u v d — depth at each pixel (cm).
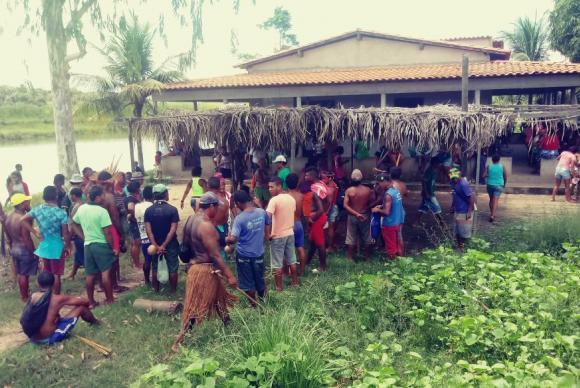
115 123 1127
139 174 990
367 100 2142
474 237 929
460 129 927
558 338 484
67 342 595
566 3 2533
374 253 948
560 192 1502
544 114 1002
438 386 442
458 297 627
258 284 673
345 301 662
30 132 5597
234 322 584
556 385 403
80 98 2234
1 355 578
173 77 2316
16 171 1157
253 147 1141
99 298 776
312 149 1582
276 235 736
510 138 1902
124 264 947
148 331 627
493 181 1159
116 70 2273
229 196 932
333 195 946
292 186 785
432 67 2053
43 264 743
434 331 577
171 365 533
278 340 499
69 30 1312
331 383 470
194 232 585
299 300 667
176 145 1130
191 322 584
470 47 2067
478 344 523
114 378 519
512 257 762
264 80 2000
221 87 1992
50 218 727
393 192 853
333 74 2052
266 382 434
